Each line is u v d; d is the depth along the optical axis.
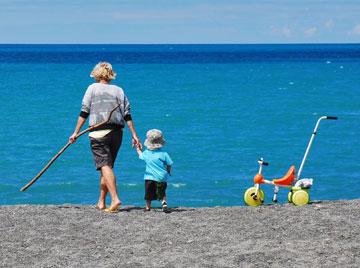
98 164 19.94
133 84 179.12
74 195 47.38
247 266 14.45
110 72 20.31
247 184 50.88
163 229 17.73
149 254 15.43
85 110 20.02
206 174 55.06
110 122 19.80
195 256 15.21
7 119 97.56
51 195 47.41
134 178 52.50
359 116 103.56
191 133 83.00
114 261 14.89
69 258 15.16
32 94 145.25
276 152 67.75
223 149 69.81
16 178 53.25
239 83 185.25
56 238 16.83
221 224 18.28
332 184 51.72
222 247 15.96
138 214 19.64
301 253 15.39
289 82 189.62
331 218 18.86
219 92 153.12
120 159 61.12
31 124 91.31
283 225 18.09
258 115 105.25
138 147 20.23
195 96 141.75
